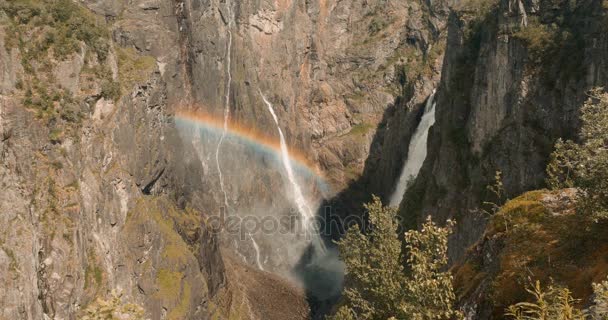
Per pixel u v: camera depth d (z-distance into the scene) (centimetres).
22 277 4391
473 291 2161
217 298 7412
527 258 1964
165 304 6056
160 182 7088
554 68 5262
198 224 7644
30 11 5572
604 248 1819
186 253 6625
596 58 4772
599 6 4931
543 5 5572
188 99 9038
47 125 5209
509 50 5784
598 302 1348
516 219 2192
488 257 2223
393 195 10562
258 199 10606
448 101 7312
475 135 6375
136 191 6247
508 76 5784
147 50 7856
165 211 6888
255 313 8044
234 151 10281
